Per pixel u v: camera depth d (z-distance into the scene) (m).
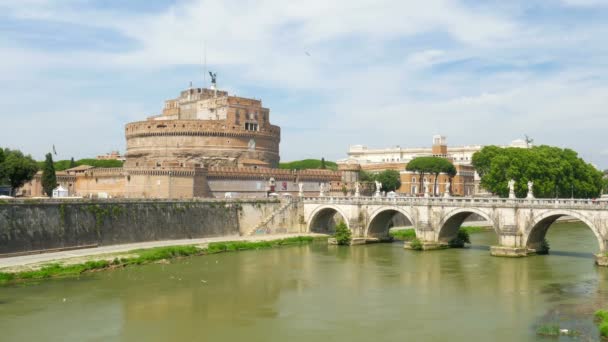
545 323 66.12
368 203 135.88
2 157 135.50
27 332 63.91
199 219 135.88
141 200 123.94
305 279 91.50
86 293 80.31
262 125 199.75
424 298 79.06
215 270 98.50
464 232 127.62
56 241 106.31
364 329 65.56
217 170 159.25
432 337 62.62
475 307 74.06
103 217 115.62
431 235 123.12
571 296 78.12
